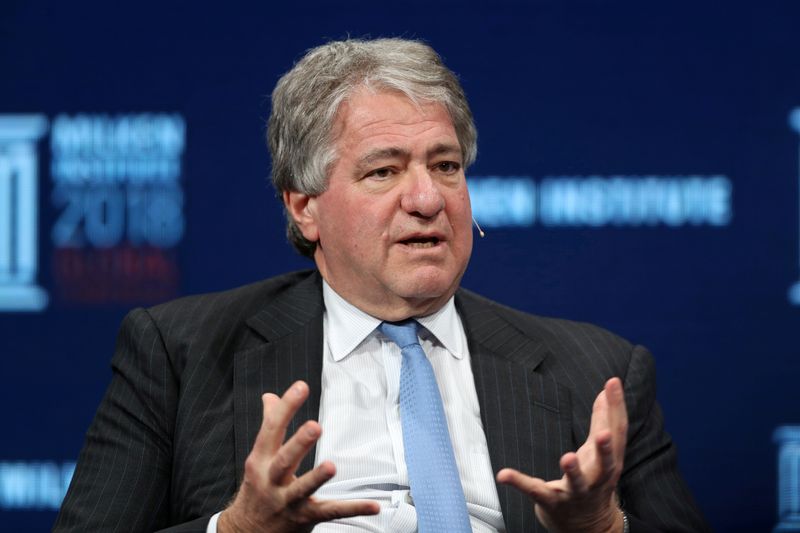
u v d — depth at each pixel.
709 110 11.20
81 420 11.27
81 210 11.25
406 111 7.27
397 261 7.17
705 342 11.17
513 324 7.97
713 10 11.21
